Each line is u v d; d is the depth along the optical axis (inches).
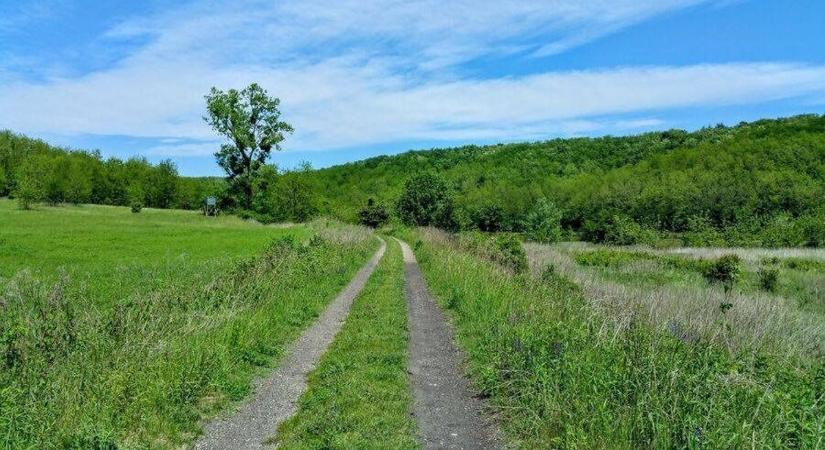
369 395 326.0
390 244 1911.9
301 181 2906.0
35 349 327.6
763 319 503.5
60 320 371.9
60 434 243.9
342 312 610.9
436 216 3267.7
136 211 2874.0
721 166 3385.8
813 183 2647.6
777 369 282.5
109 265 818.8
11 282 469.4
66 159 3914.9
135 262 852.6
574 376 285.4
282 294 606.2
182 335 389.7
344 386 342.0
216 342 390.3
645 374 261.6
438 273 916.6
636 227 1950.1
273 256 802.2
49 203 3142.2
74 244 1104.2
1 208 2635.3
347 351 432.1
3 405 251.6
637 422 229.6
